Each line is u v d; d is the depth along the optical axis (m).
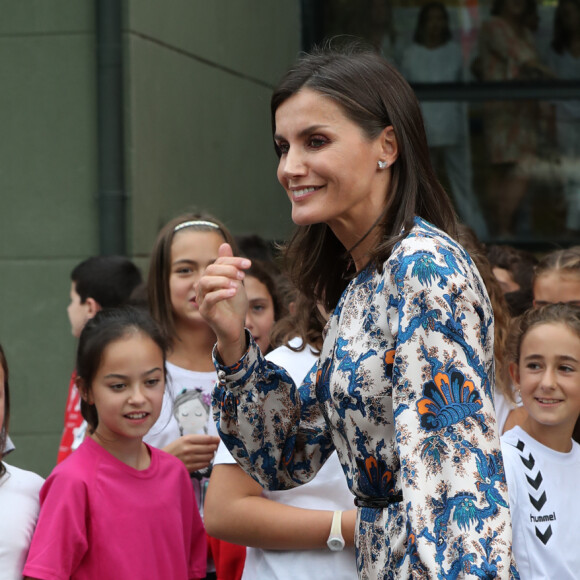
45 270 7.20
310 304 3.40
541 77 9.52
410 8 9.58
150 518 3.87
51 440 7.16
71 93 7.17
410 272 2.28
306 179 2.51
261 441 2.82
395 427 2.24
